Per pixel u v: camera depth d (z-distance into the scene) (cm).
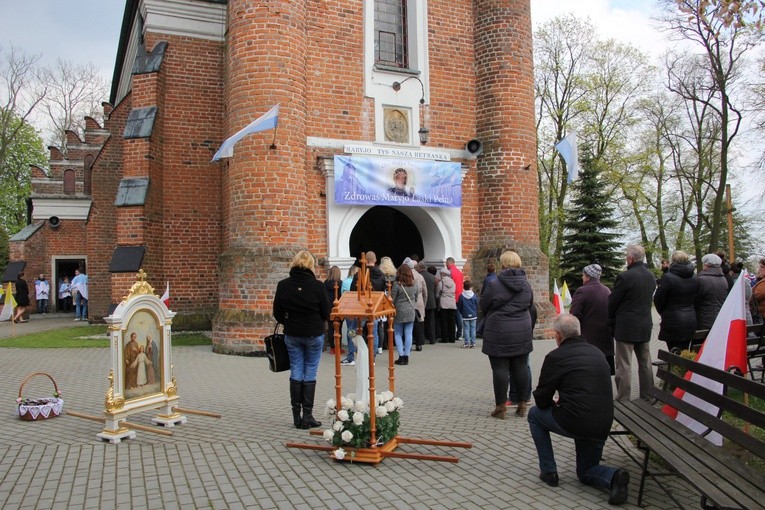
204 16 1617
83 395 905
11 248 2930
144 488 526
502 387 759
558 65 3306
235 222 1345
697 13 1097
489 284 772
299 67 1384
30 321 2397
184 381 1006
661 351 635
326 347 1369
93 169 2141
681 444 489
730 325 630
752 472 420
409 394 905
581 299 864
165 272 1575
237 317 1288
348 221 1448
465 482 542
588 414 507
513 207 1593
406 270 1198
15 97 3806
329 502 496
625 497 488
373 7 1527
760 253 3669
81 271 2833
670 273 909
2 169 3962
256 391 927
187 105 1605
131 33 2091
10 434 695
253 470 572
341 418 592
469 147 1605
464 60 1636
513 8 1619
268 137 1329
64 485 533
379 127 1516
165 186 1582
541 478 541
